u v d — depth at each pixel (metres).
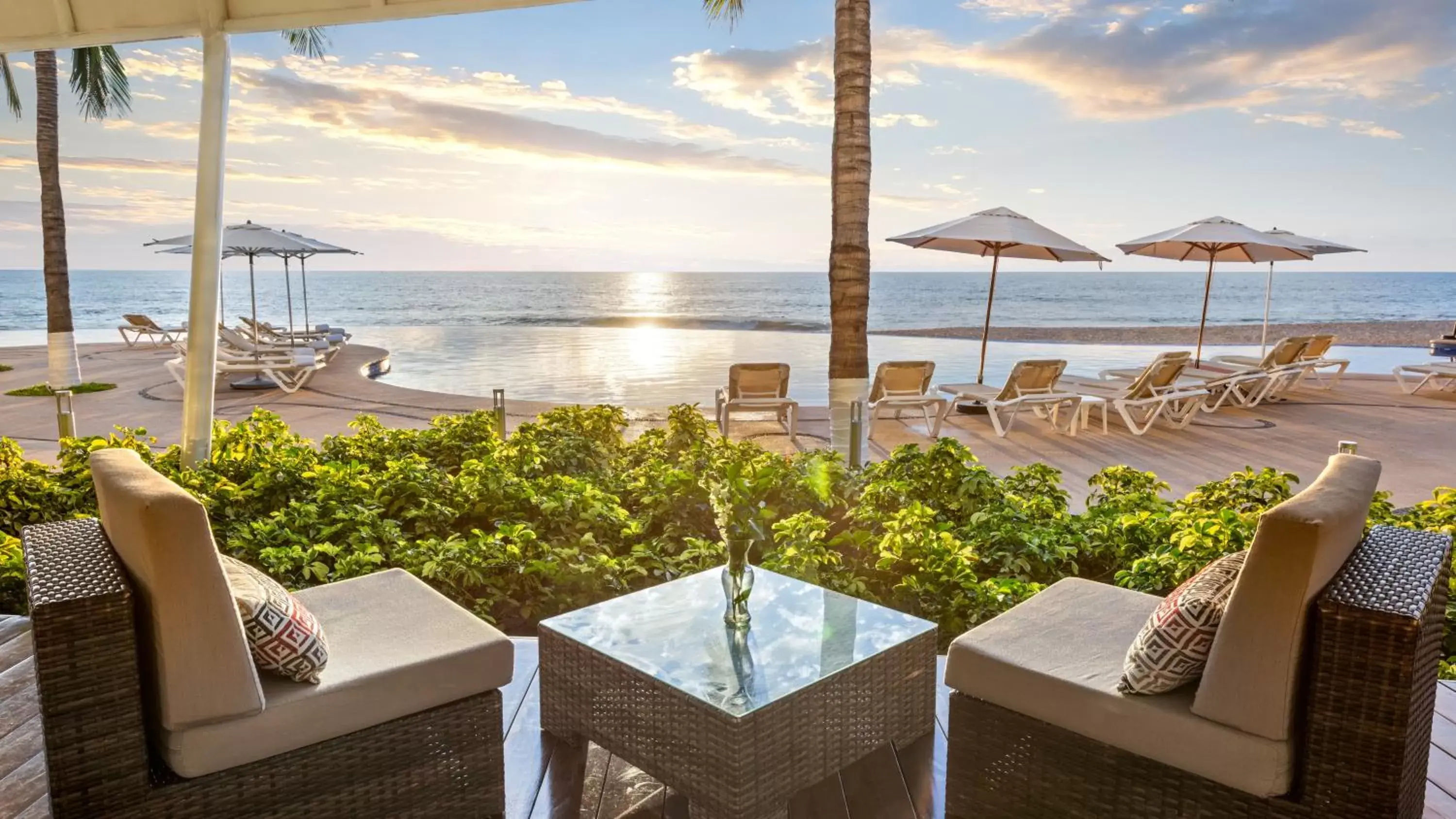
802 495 4.86
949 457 4.99
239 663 1.78
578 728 2.44
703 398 11.06
